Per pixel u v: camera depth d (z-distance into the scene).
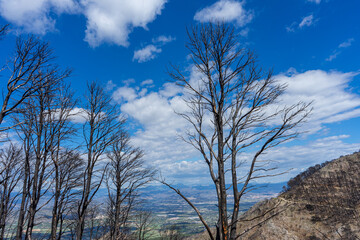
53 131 9.25
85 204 9.55
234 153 5.04
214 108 5.40
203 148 5.42
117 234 15.28
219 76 5.37
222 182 4.76
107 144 10.71
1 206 10.67
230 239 4.30
